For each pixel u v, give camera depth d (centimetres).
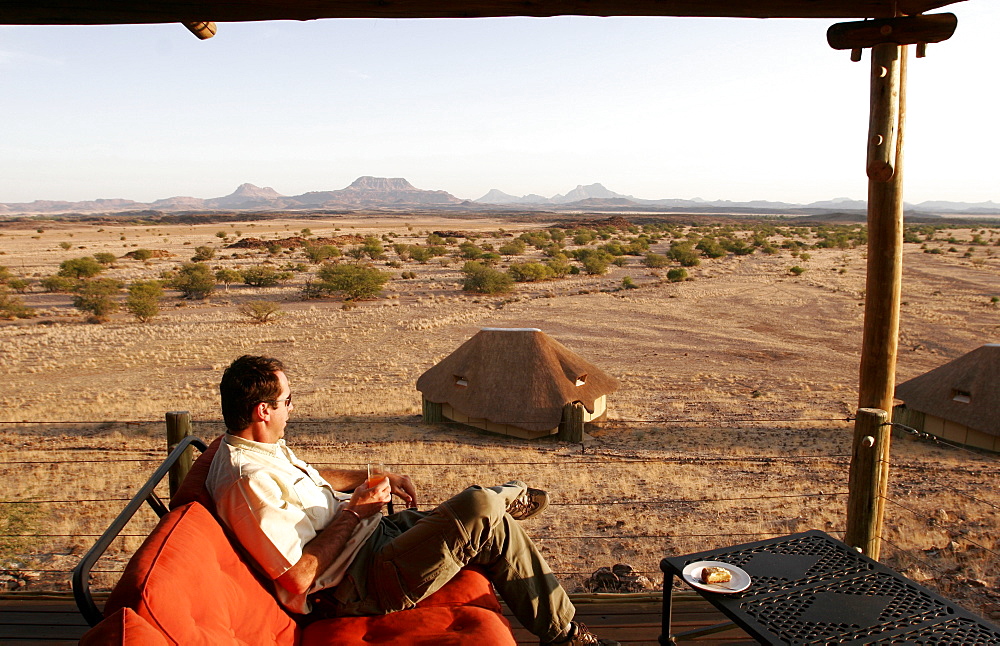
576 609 408
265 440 263
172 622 168
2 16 348
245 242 8556
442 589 272
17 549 709
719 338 2708
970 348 2459
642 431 1417
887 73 411
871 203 452
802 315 3253
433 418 1474
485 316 3266
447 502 274
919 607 260
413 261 6525
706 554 307
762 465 1141
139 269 5688
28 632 364
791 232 12588
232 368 258
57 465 1062
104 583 614
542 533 795
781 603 263
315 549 253
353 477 336
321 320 3177
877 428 392
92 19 352
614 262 6159
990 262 5959
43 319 3300
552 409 1352
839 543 316
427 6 362
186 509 220
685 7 373
